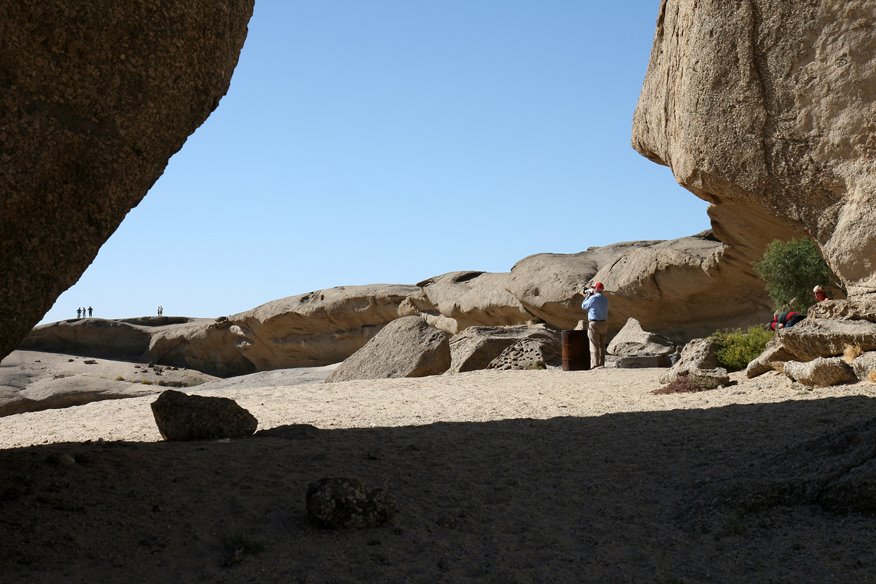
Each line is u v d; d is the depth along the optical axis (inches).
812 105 509.0
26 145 193.2
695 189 578.9
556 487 249.3
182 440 334.0
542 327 984.3
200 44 229.9
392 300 1830.7
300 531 212.7
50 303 212.4
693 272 1121.4
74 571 187.8
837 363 397.7
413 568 189.3
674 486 242.4
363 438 333.1
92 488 241.9
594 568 186.9
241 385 1167.6
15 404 1544.0
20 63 191.0
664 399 418.0
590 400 441.4
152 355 2301.9
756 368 470.9
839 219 504.1
